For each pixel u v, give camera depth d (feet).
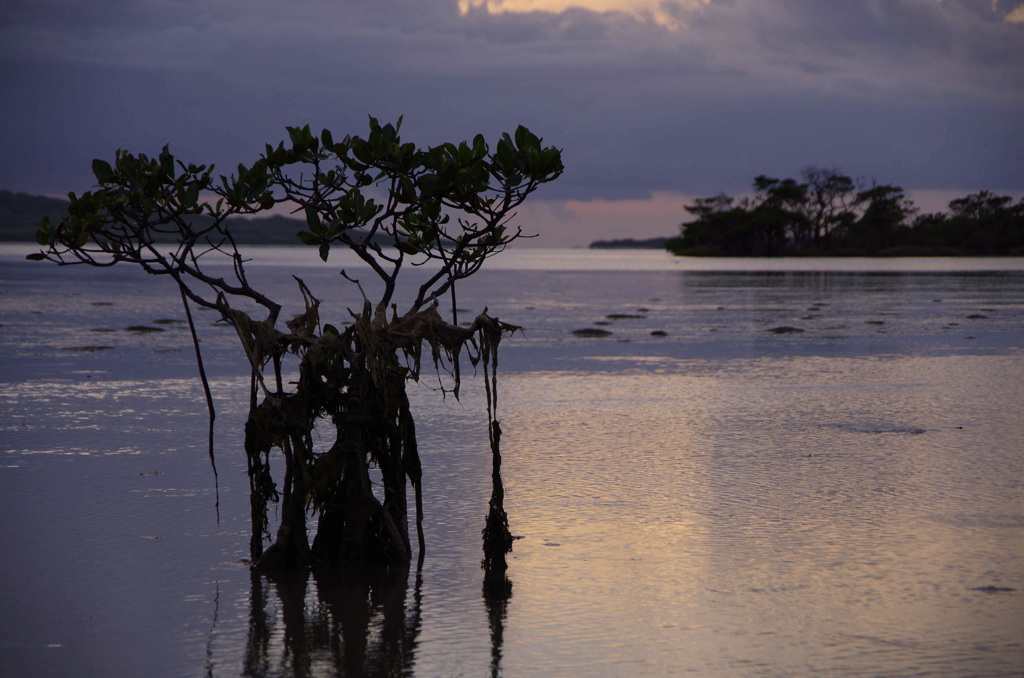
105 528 37.40
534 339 123.24
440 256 33.73
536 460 50.01
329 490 32.73
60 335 120.37
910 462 48.65
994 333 129.18
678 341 120.37
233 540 36.01
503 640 26.63
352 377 32.58
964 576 31.42
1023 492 42.22
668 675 24.26
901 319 156.35
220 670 24.82
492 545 32.78
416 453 33.99
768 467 47.85
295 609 29.01
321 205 33.04
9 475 45.96
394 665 25.08
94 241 31.53
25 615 28.48
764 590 30.37
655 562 33.24
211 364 91.97
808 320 155.22
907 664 24.77
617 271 464.65
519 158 32.07
